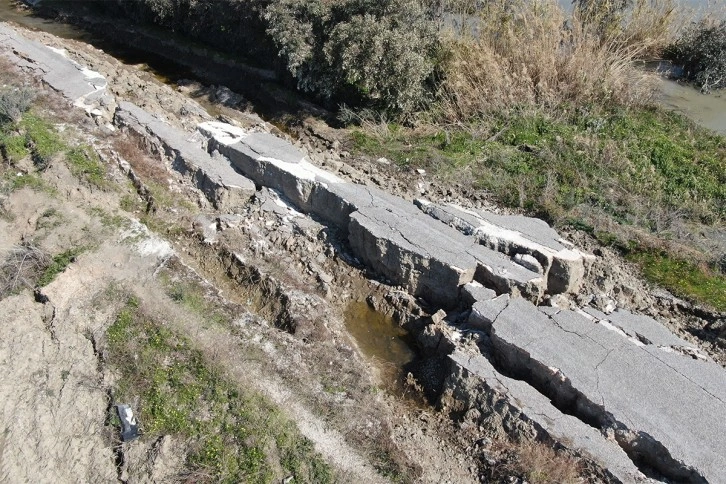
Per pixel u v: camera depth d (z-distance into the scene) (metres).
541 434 7.01
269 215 10.70
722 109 14.16
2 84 13.67
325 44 13.32
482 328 8.40
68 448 7.08
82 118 12.53
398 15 13.28
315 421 7.36
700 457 6.57
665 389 7.27
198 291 9.05
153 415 7.29
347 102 14.42
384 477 6.88
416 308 9.25
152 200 10.77
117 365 7.83
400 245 9.27
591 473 6.64
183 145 11.76
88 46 17.80
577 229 10.45
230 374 7.69
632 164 11.62
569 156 11.92
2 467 6.88
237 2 15.77
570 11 16.72
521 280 8.66
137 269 9.22
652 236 10.20
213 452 6.90
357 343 9.05
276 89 15.35
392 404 8.07
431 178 11.81
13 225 9.96
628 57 14.04
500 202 11.16
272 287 9.38
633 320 8.44
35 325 8.36
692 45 15.16
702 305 9.05
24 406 7.45
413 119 13.62
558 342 7.85
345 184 10.66
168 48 18.12
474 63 13.42
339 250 10.20
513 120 12.96
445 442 7.45
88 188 10.80
